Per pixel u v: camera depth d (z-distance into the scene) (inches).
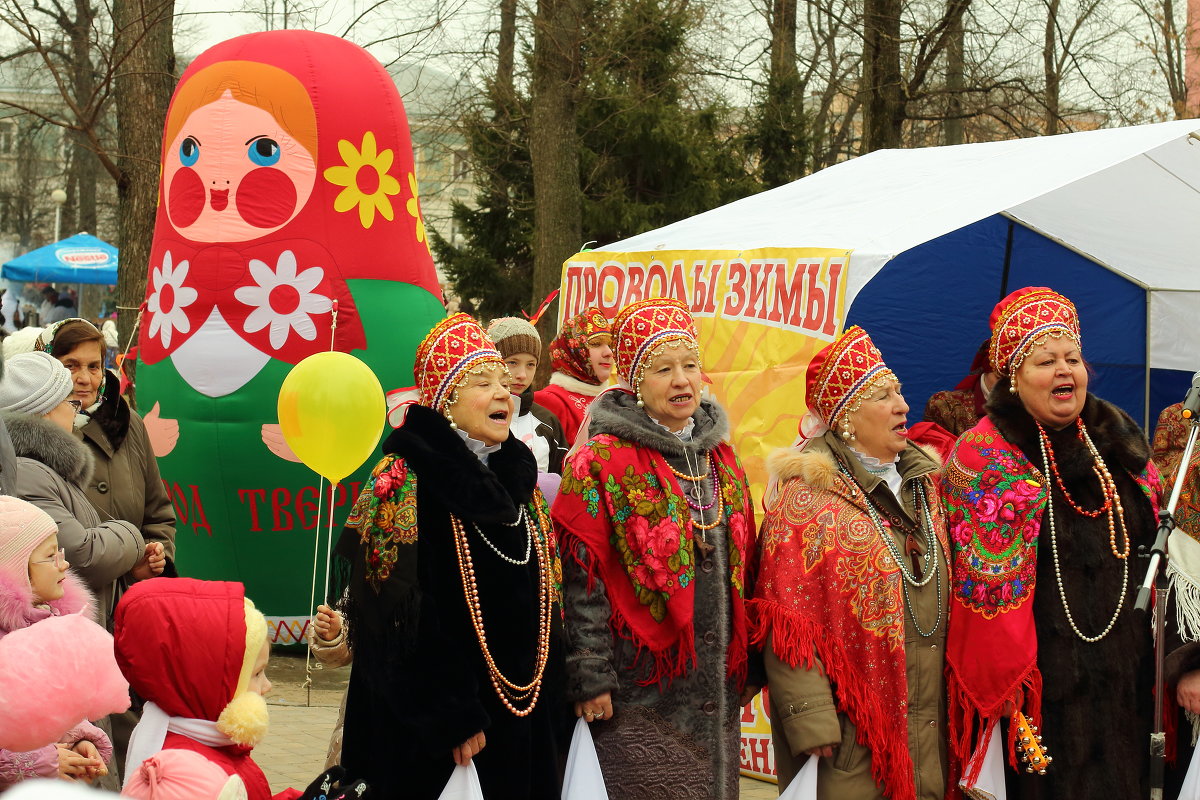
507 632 141.6
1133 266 308.7
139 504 211.8
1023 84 711.1
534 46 695.7
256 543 323.3
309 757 241.1
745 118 1088.2
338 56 333.1
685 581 152.6
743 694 161.5
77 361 208.1
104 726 168.4
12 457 158.1
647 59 970.7
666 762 151.2
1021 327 166.4
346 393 255.9
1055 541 161.8
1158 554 155.6
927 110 914.1
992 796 157.6
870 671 156.3
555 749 146.3
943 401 245.1
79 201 1531.7
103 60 489.7
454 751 134.3
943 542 164.9
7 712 113.5
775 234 281.1
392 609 134.4
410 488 139.9
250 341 317.7
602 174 991.6
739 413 265.7
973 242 289.7
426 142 994.7
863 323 292.8
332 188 323.3
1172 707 166.6
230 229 320.5
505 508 140.3
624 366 160.6
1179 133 254.4
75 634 118.6
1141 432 168.9
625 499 153.4
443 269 1032.2
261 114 320.5
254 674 130.1
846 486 161.6
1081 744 158.7
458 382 144.7
